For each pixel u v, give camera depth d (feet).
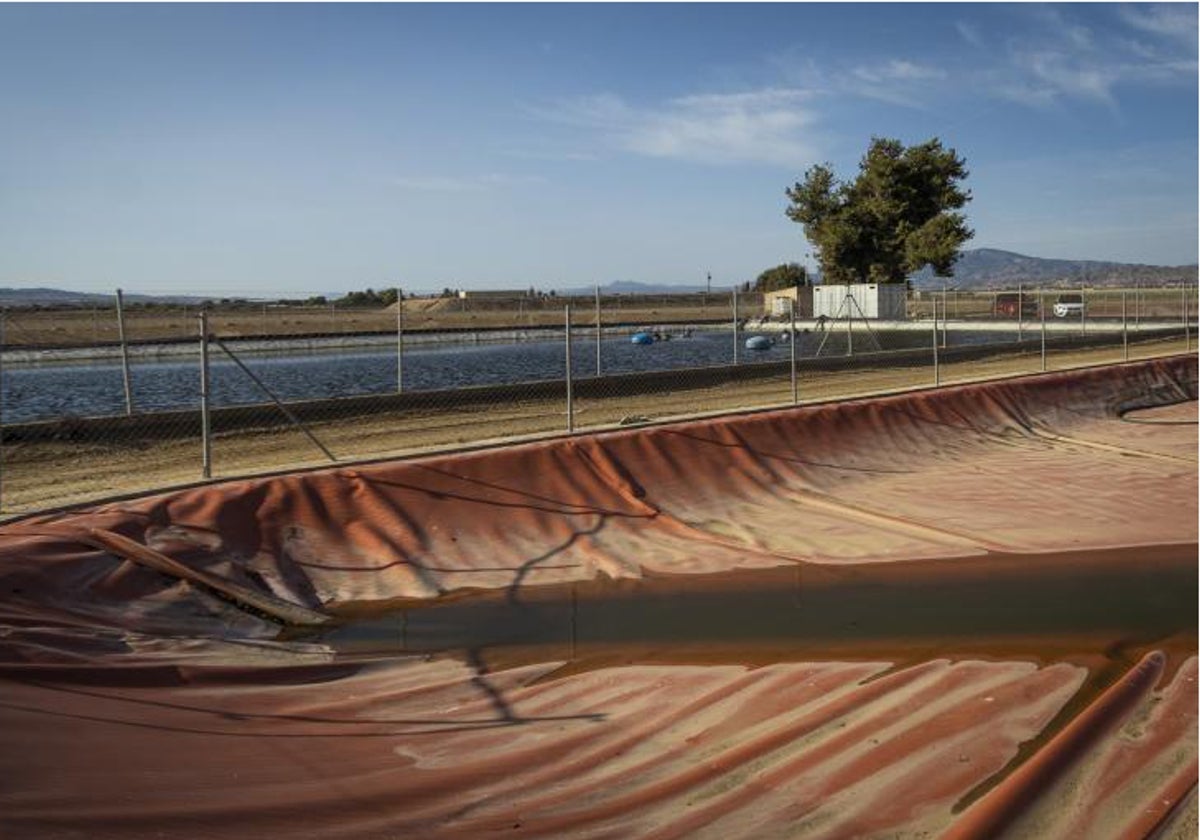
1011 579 32.76
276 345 122.11
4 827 13.47
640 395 68.33
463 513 34.65
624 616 28.96
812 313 181.88
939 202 192.13
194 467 40.29
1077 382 68.44
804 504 41.52
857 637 27.14
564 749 19.97
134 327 119.65
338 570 30.86
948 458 50.98
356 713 21.42
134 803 15.26
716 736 20.85
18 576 23.97
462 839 16.10
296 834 15.52
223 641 25.03
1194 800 18.28
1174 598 30.71
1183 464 51.62
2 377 89.97
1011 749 20.40
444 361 114.32
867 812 17.69
